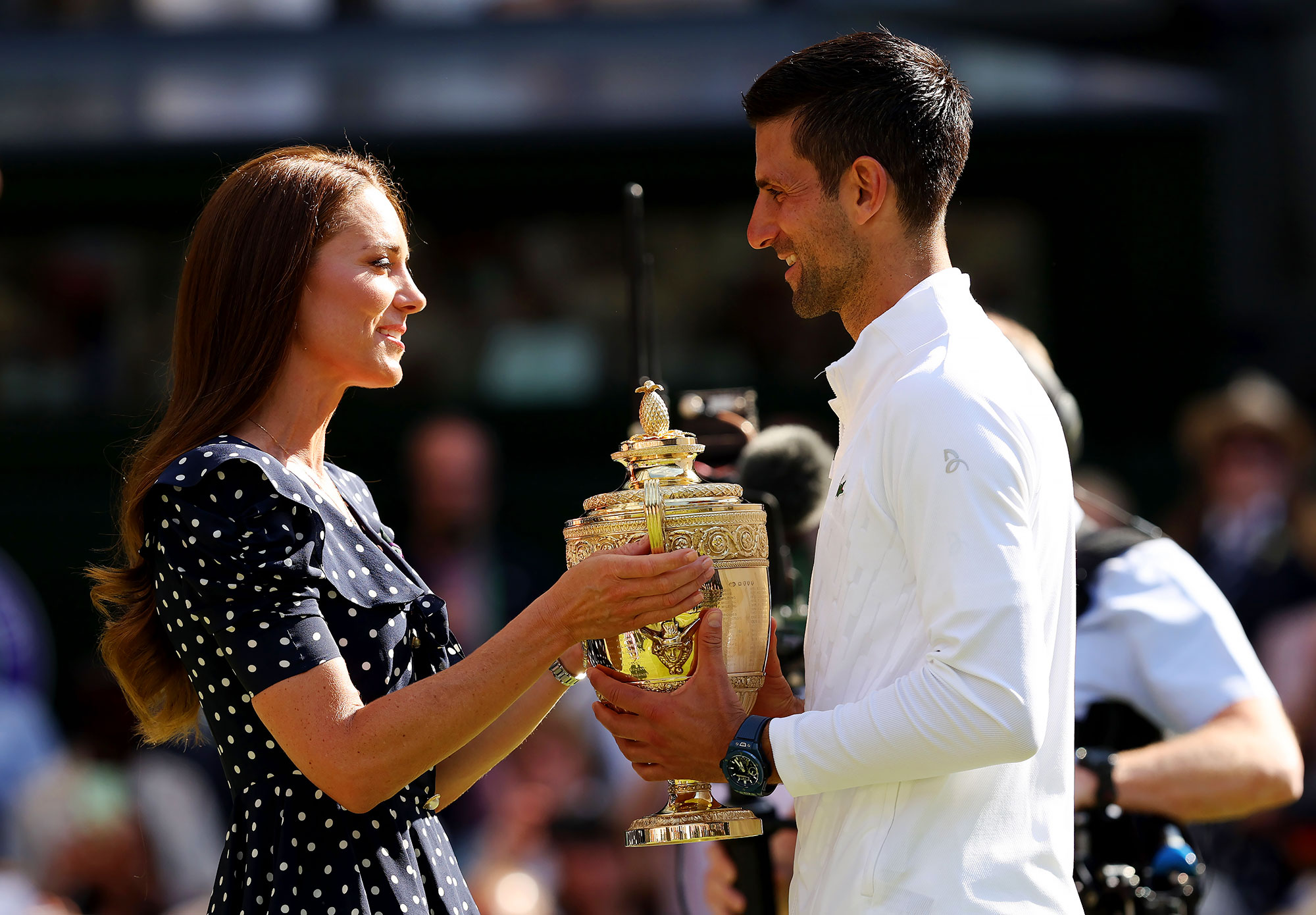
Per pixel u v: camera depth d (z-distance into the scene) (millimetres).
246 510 7824
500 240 24625
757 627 8188
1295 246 28406
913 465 7434
